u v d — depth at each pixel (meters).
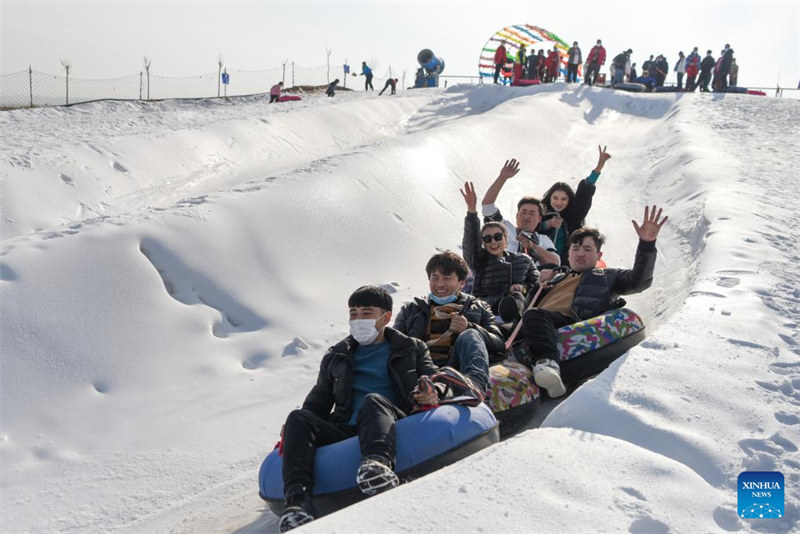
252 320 7.11
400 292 8.08
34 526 4.26
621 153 16.11
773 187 10.06
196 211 8.18
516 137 15.78
